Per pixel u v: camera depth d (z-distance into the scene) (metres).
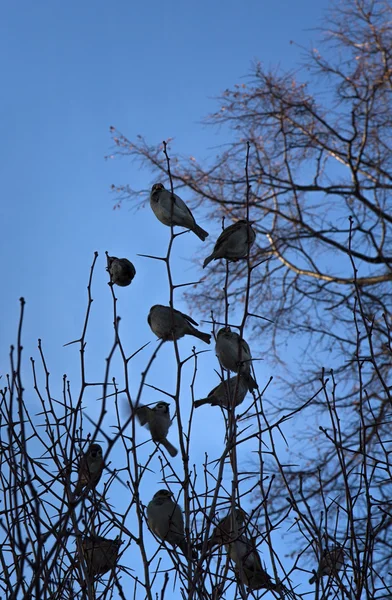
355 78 21.83
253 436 6.93
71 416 7.05
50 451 6.99
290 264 22.25
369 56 21.94
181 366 7.27
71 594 6.45
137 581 6.57
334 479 17.25
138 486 6.70
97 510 6.65
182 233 7.90
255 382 7.37
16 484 6.26
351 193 22.72
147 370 5.61
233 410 7.05
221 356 9.17
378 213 22.02
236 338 9.25
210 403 9.04
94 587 6.61
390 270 21.64
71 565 6.56
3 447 6.74
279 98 21.98
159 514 7.82
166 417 8.55
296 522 6.78
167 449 8.52
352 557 6.57
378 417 17.84
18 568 6.07
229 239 10.21
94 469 7.14
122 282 8.73
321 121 22.38
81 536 6.43
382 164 22.22
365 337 19.88
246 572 7.28
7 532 6.21
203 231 10.23
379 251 21.73
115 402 7.05
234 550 7.38
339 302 21.31
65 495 6.79
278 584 6.55
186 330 9.25
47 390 7.21
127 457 6.88
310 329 20.31
